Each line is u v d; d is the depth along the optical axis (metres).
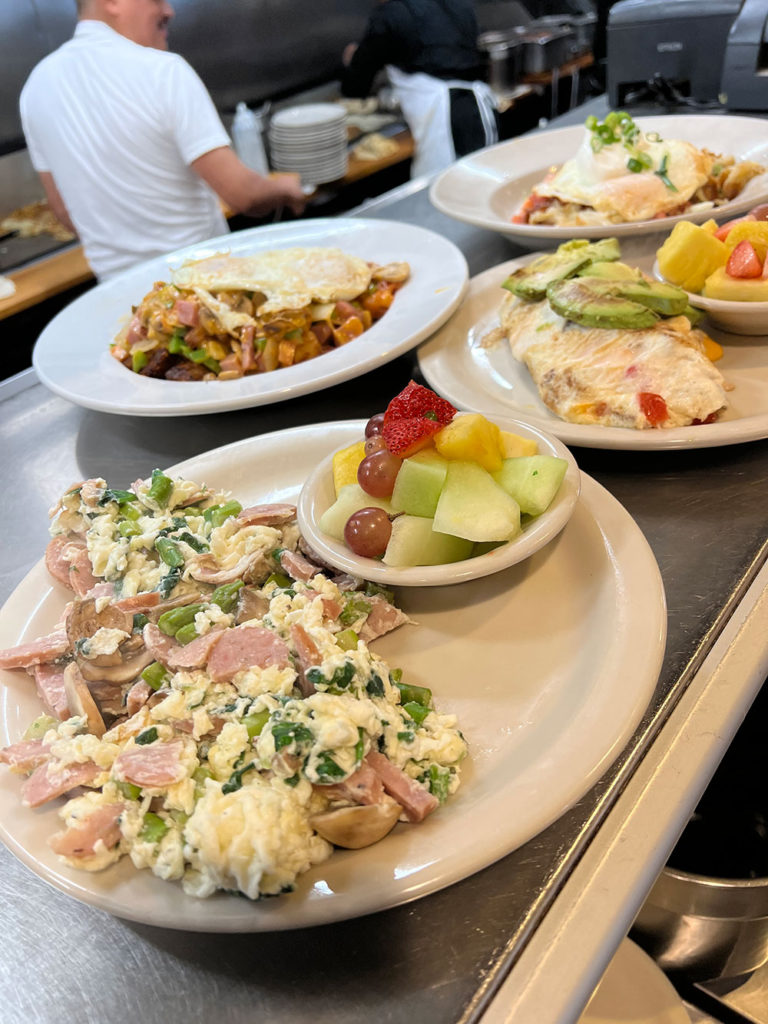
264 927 0.60
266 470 1.18
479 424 0.92
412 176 4.07
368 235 1.81
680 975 1.24
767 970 1.30
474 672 0.85
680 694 0.78
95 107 2.48
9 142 3.37
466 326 1.46
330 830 0.64
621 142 1.76
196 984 0.62
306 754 0.66
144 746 0.72
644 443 1.04
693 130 2.02
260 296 1.54
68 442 1.43
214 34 3.72
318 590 0.88
